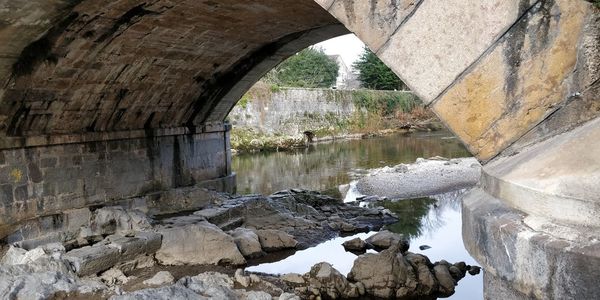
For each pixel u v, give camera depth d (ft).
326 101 134.72
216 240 30.22
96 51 28.32
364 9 10.43
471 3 9.37
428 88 10.00
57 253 25.23
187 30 31.30
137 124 37.29
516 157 8.79
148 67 33.24
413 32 9.98
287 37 38.37
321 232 38.40
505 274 7.37
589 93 8.73
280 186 65.36
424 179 66.44
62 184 30.91
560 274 6.38
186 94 39.96
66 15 24.03
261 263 30.86
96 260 25.49
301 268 29.71
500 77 9.33
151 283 25.07
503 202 8.06
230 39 35.45
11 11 21.50
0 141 27.07
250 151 107.96
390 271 25.08
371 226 40.70
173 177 40.86
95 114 32.86
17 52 24.49
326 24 35.35
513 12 9.04
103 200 33.99
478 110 9.60
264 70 44.34
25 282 20.97
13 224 27.68
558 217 6.79
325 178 71.67
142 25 28.32
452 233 38.22
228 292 21.67
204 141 45.27
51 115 29.66
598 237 6.20
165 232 30.12
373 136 141.79
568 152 7.41
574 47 8.75
